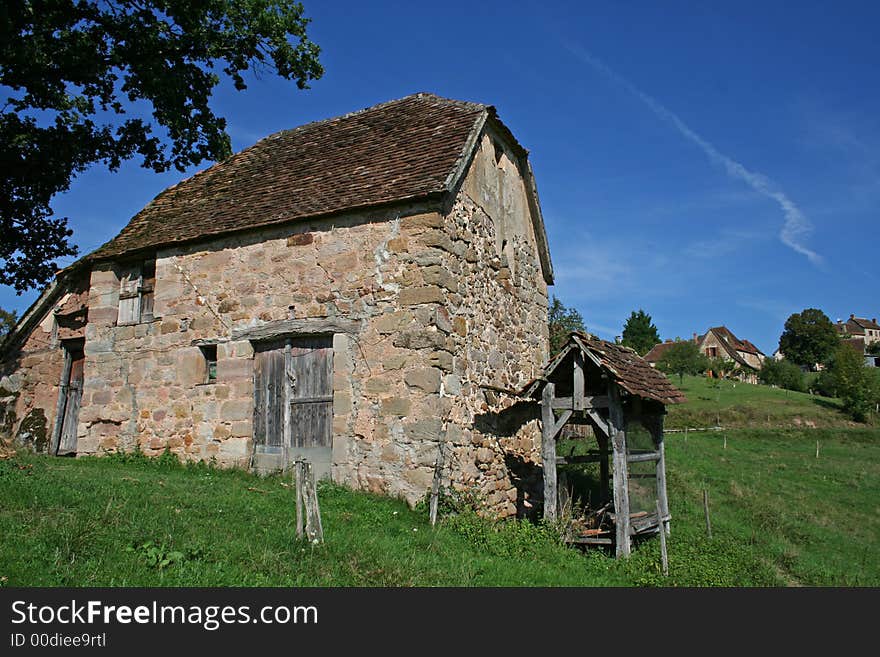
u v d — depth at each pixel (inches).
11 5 414.0
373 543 274.4
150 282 499.5
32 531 232.4
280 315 425.7
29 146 512.7
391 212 398.3
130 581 207.3
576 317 1072.2
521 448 482.6
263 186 502.0
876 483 824.3
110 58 474.0
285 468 412.5
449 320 388.8
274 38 499.8
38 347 573.6
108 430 487.5
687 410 1494.8
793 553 446.6
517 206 538.3
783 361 2252.7
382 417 377.7
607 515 398.0
